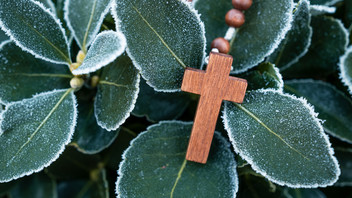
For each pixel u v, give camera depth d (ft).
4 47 0.79
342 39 0.88
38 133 0.76
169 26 0.73
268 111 0.75
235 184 0.78
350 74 0.82
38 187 0.94
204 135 0.76
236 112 0.76
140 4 0.71
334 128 0.86
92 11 0.80
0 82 0.79
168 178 0.78
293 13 0.78
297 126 0.74
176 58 0.75
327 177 0.74
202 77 0.73
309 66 0.91
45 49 0.77
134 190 0.77
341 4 0.93
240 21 0.79
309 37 0.84
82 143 0.82
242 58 0.82
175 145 0.81
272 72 0.78
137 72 0.72
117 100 0.74
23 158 0.75
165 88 0.76
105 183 0.86
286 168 0.74
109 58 0.67
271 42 0.79
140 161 0.79
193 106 0.90
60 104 0.78
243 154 0.74
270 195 0.87
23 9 0.74
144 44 0.72
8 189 0.94
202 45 0.76
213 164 0.80
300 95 0.88
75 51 0.85
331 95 0.88
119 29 0.70
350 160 0.90
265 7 0.80
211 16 0.84
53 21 0.77
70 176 0.96
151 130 0.81
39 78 0.81
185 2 0.73
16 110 0.77
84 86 0.84
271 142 0.74
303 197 0.91
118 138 0.88
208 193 0.78
